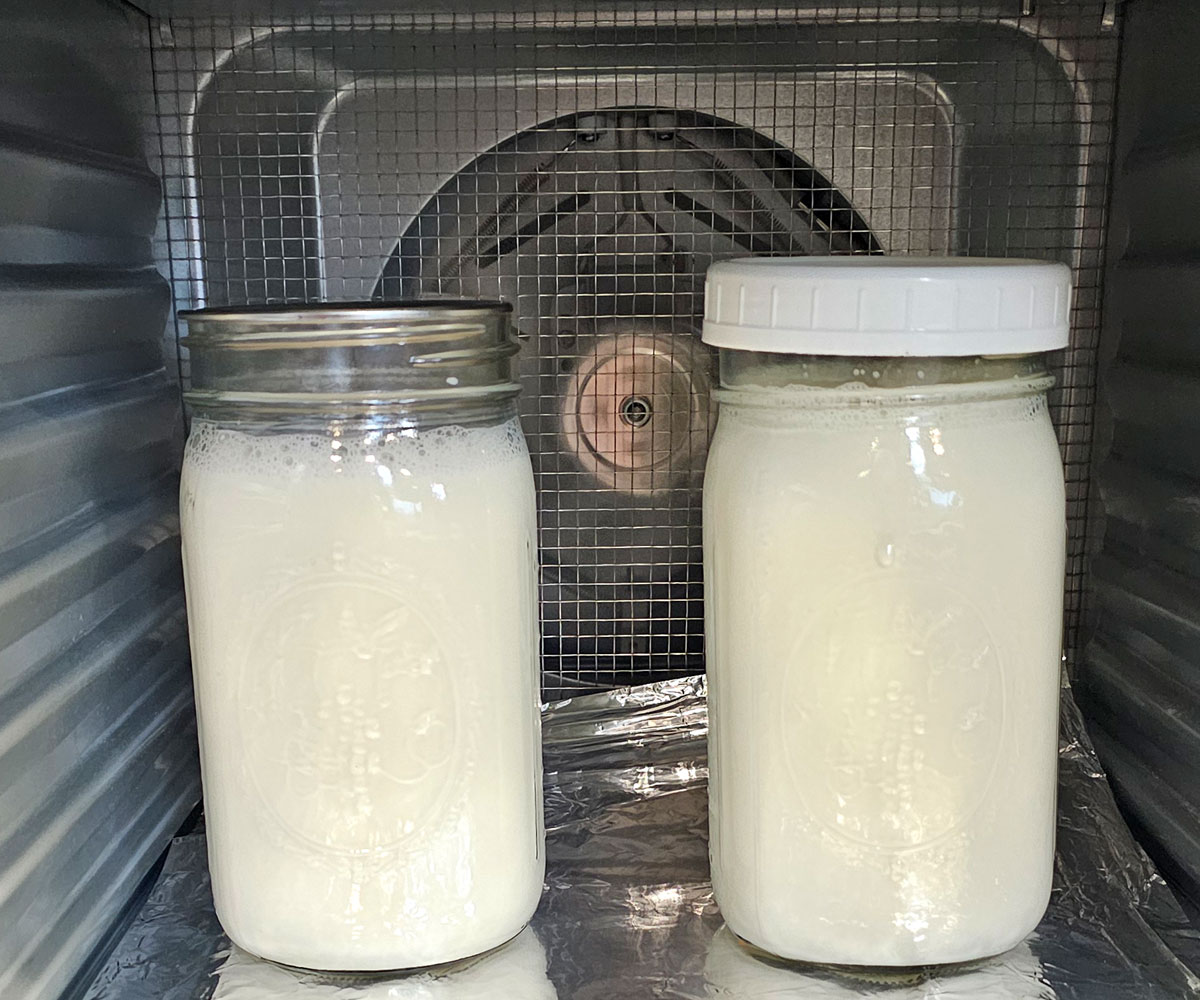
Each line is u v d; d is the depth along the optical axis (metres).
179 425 0.71
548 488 0.78
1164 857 0.62
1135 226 0.67
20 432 0.49
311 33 0.69
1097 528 0.72
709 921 0.57
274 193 0.72
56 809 0.51
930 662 0.49
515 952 0.55
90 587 0.56
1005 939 0.52
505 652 0.52
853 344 0.44
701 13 0.69
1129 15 0.68
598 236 0.74
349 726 0.50
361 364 0.48
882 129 0.73
